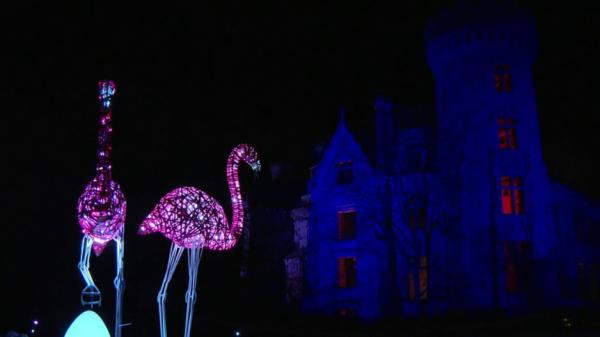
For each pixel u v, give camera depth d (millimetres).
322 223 31750
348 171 31656
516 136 29781
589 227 31750
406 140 31203
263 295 33281
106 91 10648
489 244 28000
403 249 28453
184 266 32875
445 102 31109
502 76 30453
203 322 27562
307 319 27875
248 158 13273
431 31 32062
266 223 35438
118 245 11453
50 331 23656
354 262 30750
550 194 29812
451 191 29562
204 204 12422
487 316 25031
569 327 21219
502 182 29062
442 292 28281
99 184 10648
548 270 28062
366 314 28750
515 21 30125
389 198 29281
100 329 10844
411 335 22672
